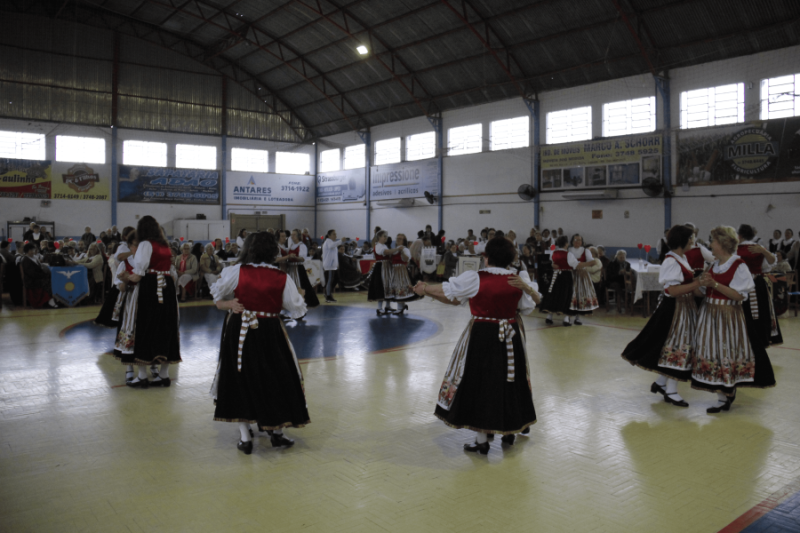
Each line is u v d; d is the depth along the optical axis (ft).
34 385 17.30
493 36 55.72
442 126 70.38
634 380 18.22
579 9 48.55
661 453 11.98
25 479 10.50
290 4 60.95
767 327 20.45
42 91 70.33
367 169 80.84
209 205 82.02
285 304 12.09
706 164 48.47
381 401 15.87
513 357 11.41
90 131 73.72
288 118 87.51
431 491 10.08
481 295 11.43
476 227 67.26
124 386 17.25
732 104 46.78
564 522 8.94
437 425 13.83
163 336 16.70
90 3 68.13
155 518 9.00
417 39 60.54
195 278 39.96
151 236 16.67
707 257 18.16
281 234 34.63
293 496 9.85
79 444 12.36
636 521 8.98
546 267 36.60
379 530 8.66
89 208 74.18
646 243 52.80
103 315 20.71
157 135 77.97
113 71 74.23
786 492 10.07
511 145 63.36
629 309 35.55
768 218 45.29
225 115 82.17
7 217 69.41
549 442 12.63
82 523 8.82
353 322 30.60
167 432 13.19
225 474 10.79
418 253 38.45
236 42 72.13
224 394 11.69
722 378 14.55
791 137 43.73
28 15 68.85
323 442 12.60
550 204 59.93
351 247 58.03
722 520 9.02
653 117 51.65
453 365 11.87
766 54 44.55
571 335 26.63
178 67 78.64
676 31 46.78
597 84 55.16
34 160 70.44
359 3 57.26
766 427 13.74
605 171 55.11
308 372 19.26
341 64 70.38
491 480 10.57
